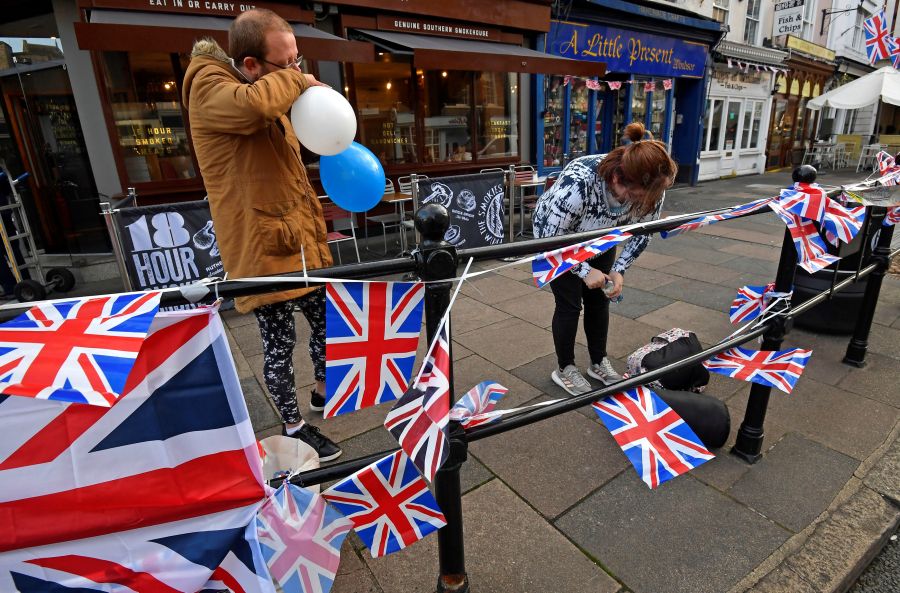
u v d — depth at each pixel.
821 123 17.95
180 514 1.00
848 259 3.26
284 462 1.40
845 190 2.31
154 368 0.90
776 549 1.83
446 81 7.33
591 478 2.19
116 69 5.02
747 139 14.15
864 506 2.02
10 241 4.87
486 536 1.89
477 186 5.25
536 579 1.71
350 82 6.48
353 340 1.01
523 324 3.87
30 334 0.79
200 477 1.00
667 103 11.30
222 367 0.96
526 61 6.08
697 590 1.67
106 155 5.27
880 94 10.80
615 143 10.77
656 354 2.67
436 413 1.06
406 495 1.17
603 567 1.76
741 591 1.67
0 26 5.20
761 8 13.34
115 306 0.85
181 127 5.42
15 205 4.76
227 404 0.98
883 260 2.86
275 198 1.87
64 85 5.29
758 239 6.47
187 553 1.02
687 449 1.42
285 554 1.09
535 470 2.24
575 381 2.81
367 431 2.52
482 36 7.34
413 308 1.05
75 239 5.86
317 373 2.50
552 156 9.27
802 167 2.11
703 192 11.04
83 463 0.90
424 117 7.24
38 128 5.55
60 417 0.85
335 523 1.13
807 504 2.04
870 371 3.05
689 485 2.15
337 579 1.72
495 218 5.45
